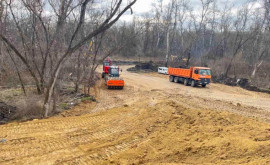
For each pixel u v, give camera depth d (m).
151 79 31.41
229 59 36.50
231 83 27.86
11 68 19.02
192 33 45.88
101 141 8.50
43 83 14.34
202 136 7.78
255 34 34.12
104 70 29.89
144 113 12.38
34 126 9.95
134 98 17.61
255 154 5.83
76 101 15.30
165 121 10.73
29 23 15.95
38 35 13.80
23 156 7.11
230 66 34.09
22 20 15.88
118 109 13.53
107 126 10.24
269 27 32.34
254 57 38.41
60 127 9.95
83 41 11.54
